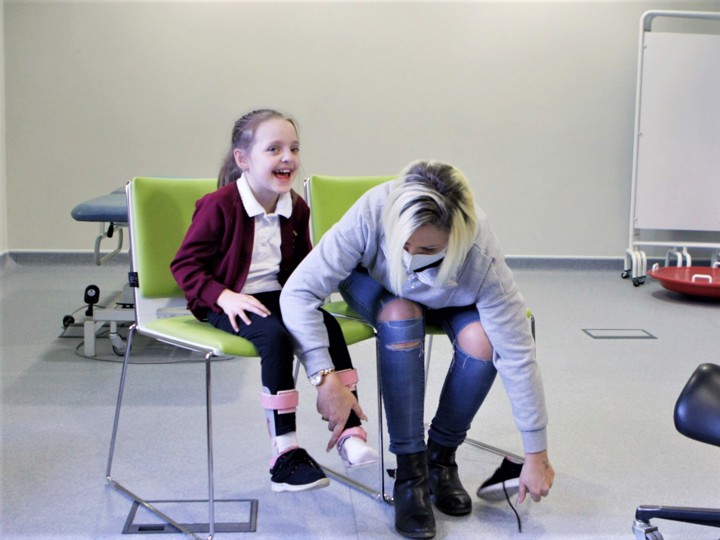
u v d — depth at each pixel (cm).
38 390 249
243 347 151
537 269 499
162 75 471
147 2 464
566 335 333
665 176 461
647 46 450
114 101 472
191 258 165
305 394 248
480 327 157
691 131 456
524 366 149
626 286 451
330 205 203
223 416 228
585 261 499
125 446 204
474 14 474
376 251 151
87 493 176
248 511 169
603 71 481
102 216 283
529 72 480
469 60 478
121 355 291
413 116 482
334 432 149
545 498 176
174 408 234
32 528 160
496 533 159
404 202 131
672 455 202
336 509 171
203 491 179
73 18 462
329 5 470
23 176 477
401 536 158
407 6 472
